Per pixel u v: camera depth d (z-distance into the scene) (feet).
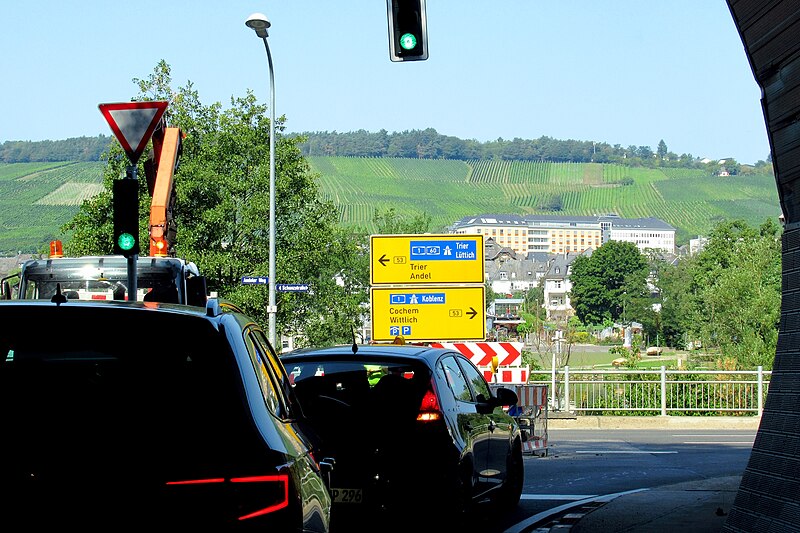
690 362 277.44
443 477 39.58
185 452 17.90
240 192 217.56
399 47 61.98
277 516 18.07
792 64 34.96
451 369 45.09
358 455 39.24
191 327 20.61
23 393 18.94
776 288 326.85
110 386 19.17
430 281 118.21
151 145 97.50
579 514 51.26
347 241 232.32
